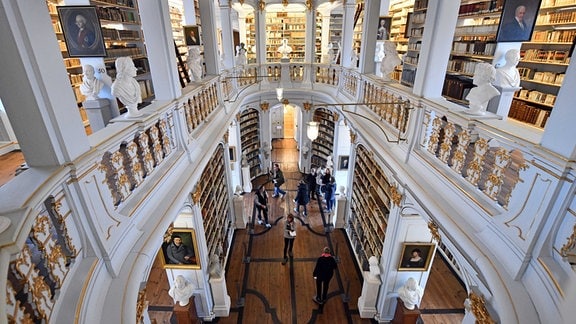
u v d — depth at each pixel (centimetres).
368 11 600
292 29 1398
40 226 173
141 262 252
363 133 575
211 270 575
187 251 526
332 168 1022
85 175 212
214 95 627
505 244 247
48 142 184
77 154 205
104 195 237
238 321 590
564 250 206
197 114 509
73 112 204
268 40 1409
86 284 204
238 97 875
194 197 466
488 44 638
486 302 278
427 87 385
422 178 379
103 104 545
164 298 642
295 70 1078
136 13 841
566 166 193
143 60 853
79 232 212
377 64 807
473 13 705
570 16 547
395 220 498
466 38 745
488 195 279
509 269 240
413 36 992
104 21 701
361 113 643
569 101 193
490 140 276
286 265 730
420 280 552
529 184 228
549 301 205
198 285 562
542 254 219
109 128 271
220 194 732
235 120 921
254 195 1054
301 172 1218
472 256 266
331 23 1405
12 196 157
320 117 1101
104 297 221
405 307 543
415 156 404
